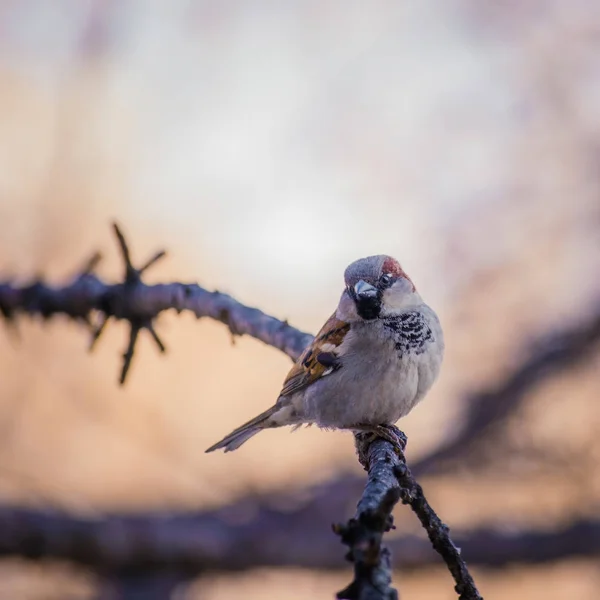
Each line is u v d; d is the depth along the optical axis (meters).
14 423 13.50
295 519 12.54
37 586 12.82
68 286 7.85
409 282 6.86
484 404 13.41
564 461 13.20
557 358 13.45
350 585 3.36
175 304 7.14
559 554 12.34
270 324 6.86
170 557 11.95
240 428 7.39
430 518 4.60
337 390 6.67
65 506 12.75
